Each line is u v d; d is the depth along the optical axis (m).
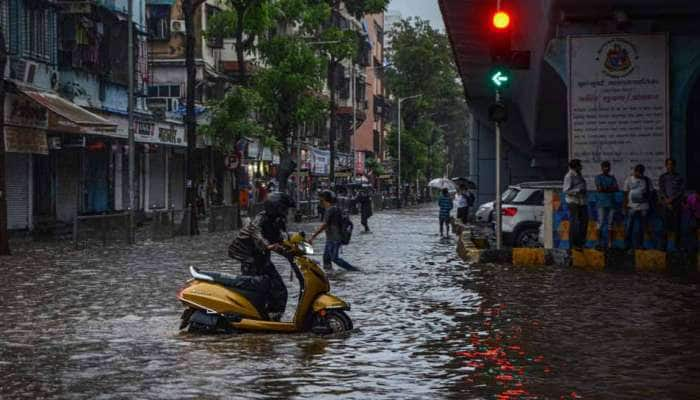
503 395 7.95
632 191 20.69
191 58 35.78
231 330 11.30
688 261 19.98
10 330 11.60
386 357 9.71
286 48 45.78
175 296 15.12
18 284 16.92
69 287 16.44
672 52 22.03
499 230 22.28
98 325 12.01
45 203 35.00
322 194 20.12
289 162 48.06
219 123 40.75
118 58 39.97
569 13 21.44
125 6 40.84
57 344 10.55
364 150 107.81
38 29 32.88
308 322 11.36
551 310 13.27
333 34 57.00
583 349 10.15
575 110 22.34
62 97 34.50
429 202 119.56
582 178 20.98
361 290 16.02
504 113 21.66
